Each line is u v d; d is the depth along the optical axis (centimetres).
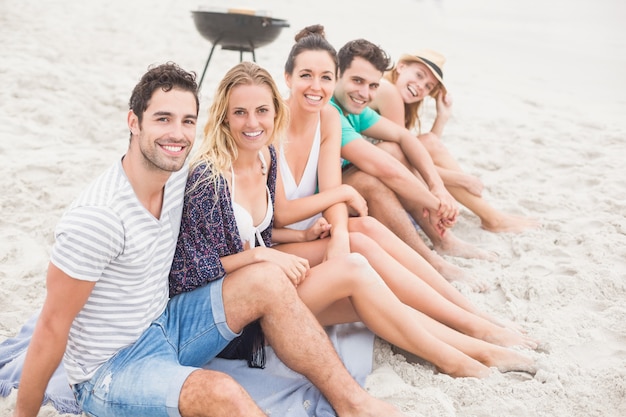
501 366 250
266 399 227
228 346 241
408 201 336
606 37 1145
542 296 303
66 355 208
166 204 211
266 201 260
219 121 238
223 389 187
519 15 1427
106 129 488
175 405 189
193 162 229
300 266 235
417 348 242
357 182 328
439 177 349
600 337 267
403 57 380
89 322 201
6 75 543
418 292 264
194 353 219
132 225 197
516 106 612
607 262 327
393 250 280
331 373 217
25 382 198
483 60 881
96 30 770
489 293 314
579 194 409
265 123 240
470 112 578
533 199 402
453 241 350
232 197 240
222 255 231
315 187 307
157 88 193
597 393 234
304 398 229
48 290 190
